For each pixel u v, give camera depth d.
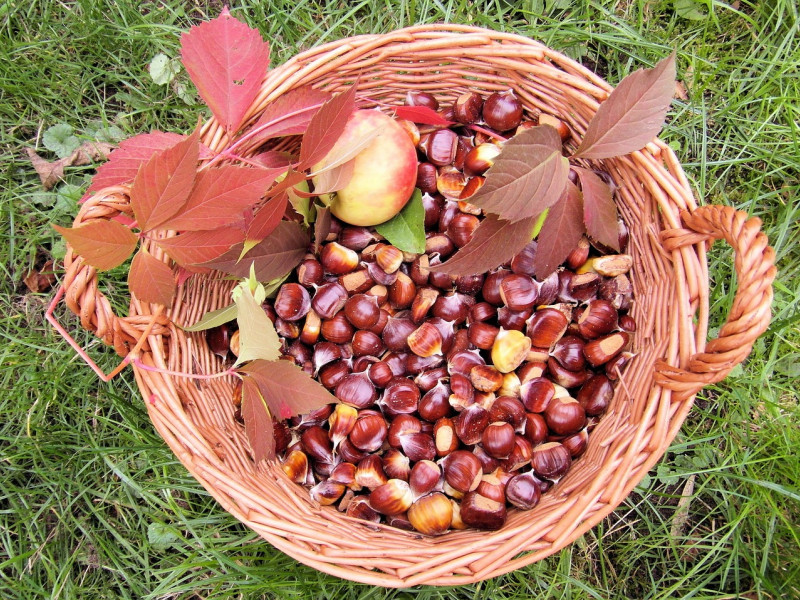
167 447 0.67
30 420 0.68
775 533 0.66
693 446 0.69
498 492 0.54
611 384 0.56
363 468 0.55
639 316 0.56
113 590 0.68
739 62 0.75
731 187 0.75
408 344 0.58
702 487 0.67
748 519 0.66
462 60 0.58
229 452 0.53
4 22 0.74
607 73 0.77
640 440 0.47
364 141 0.50
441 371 0.58
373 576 0.46
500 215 0.48
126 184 0.49
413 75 0.61
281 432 0.57
